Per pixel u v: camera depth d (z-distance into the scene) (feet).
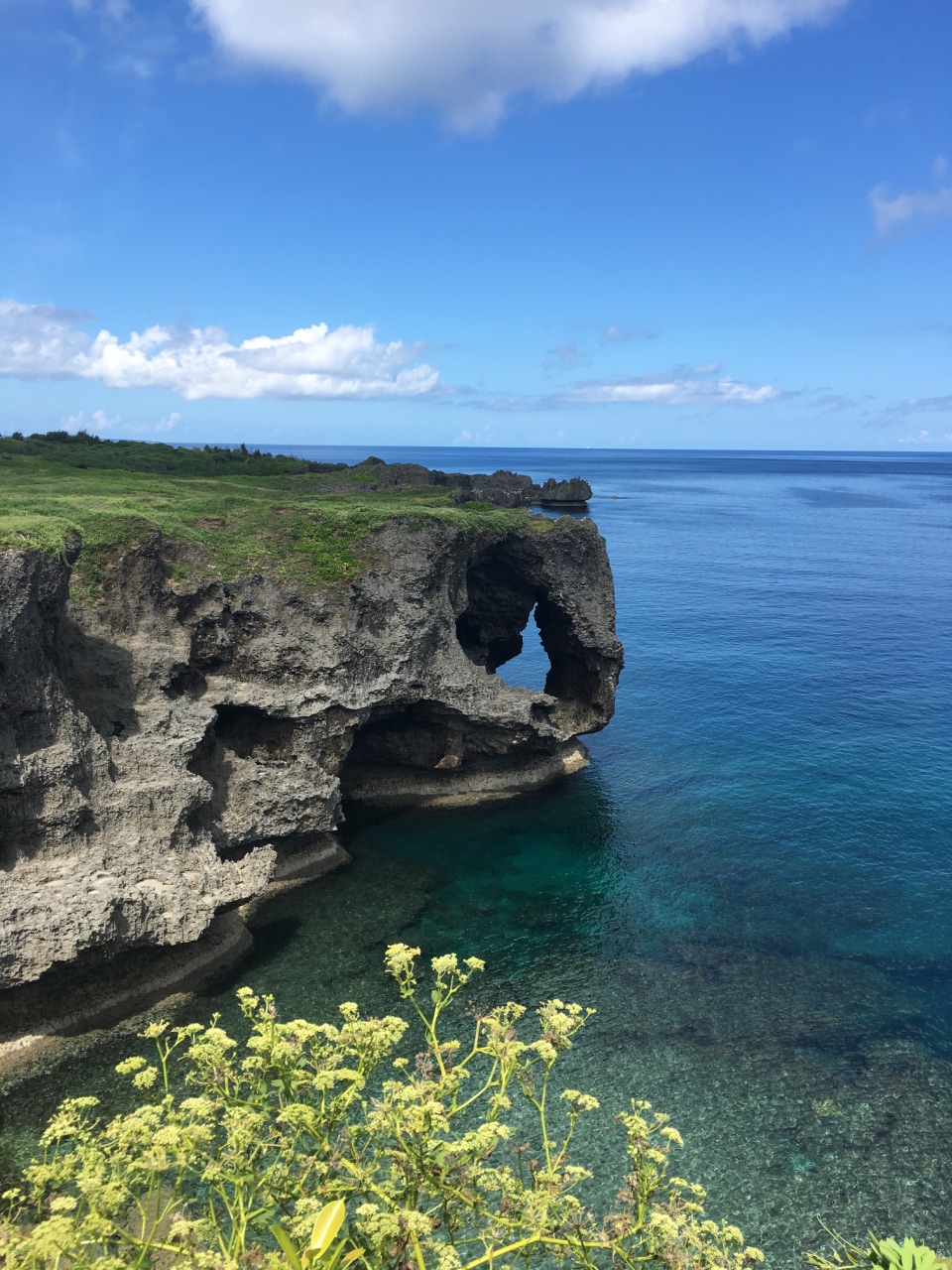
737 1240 36.11
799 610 300.81
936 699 198.49
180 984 91.45
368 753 143.74
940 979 94.84
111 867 87.45
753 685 211.00
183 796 95.76
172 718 101.96
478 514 150.30
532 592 170.91
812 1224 64.75
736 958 98.53
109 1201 32.42
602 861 121.49
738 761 160.66
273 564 125.18
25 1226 57.26
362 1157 39.58
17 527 88.33
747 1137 72.64
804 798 143.54
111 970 87.97
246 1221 35.47
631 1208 63.77
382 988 91.76
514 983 93.35
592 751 166.20
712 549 460.96
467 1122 72.23
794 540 500.74
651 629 271.49
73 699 97.04
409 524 135.33
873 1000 90.99
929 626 275.18
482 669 144.05
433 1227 34.01
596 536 162.30
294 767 114.42
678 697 201.05
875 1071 80.59
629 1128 38.88
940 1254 62.54
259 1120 37.19
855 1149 71.61
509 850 124.98
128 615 106.22
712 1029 86.22
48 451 259.60
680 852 124.36
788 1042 84.33
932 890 113.70
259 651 117.70
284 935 101.86
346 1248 36.60
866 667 226.99
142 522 110.11
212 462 286.05
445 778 145.79
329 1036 40.32
